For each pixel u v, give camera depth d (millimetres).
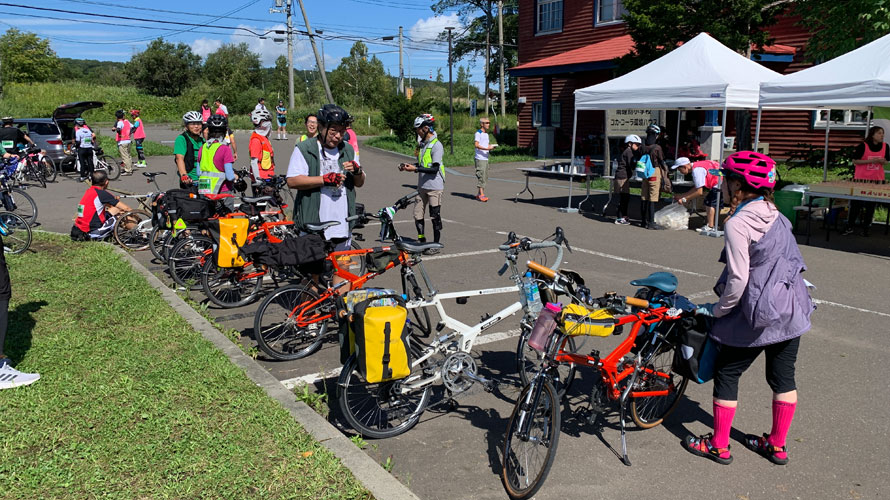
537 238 10516
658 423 4418
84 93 53750
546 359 3699
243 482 3342
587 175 13305
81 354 5070
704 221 12109
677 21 15953
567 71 24062
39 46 68125
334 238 5727
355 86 70188
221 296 7000
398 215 13055
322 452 3656
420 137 9547
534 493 3479
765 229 3543
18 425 3887
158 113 54281
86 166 18766
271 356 5402
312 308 5461
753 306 3547
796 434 4246
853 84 9000
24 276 7449
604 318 3754
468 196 15922
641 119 17656
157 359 4992
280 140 37312
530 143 29766
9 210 10203
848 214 11156
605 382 3961
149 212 9664
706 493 3580
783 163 19531
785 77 10336
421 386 4328
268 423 3982
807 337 6016
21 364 4820
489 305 6895
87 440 3750
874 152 10469
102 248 9000
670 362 4445
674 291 4039
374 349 3875
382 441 4180
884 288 7602
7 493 3205
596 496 3545
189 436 3797
